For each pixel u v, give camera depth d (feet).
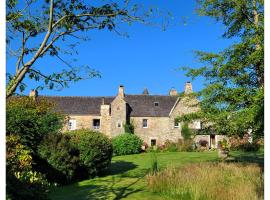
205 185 43.14
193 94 61.16
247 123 52.47
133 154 118.32
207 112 58.54
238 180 45.68
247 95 54.13
